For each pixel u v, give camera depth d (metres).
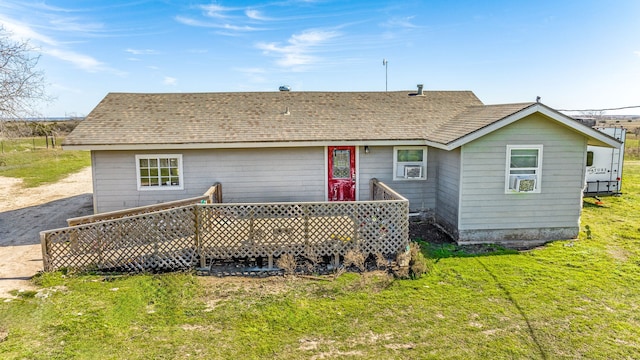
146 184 11.60
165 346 5.40
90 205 14.91
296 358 5.15
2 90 12.72
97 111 12.84
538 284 7.52
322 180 12.15
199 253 8.34
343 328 5.91
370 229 8.59
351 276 7.91
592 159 16.14
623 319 6.18
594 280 7.68
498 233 10.21
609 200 15.72
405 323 6.06
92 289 7.21
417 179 12.23
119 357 5.12
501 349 5.36
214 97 14.50
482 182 10.01
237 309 6.50
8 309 6.36
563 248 9.69
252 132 11.81
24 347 5.30
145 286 7.36
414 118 13.26
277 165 11.95
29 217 13.10
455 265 8.52
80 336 5.60
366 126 12.50
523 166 10.05
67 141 10.86
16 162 28.41
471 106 14.09
